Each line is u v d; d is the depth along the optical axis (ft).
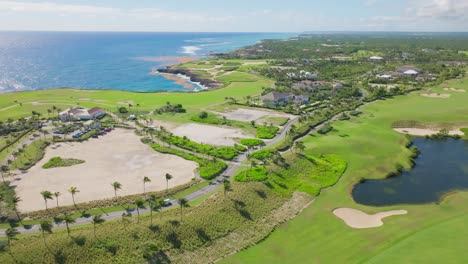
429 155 435.53
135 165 390.83
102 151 434.30
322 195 332.80
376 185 356.79
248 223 281.13
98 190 327.88
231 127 527.81
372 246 253.03
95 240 241.35
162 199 309.01
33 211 285.84
